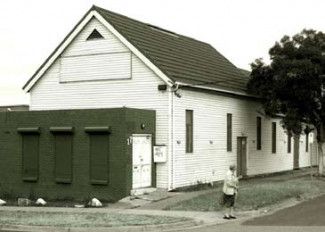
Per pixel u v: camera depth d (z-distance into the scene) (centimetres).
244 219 1889
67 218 1841
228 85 3222
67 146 2562
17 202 2459
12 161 2712
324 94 3222
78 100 2895
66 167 2561
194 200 2267
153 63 2670
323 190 2766
